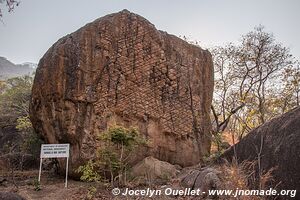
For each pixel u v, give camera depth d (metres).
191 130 12.22
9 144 17.08
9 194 6.48
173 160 11.70
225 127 17.12
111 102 11.13
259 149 7.32
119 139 9.31
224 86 19.39
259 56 18.97
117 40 11.72
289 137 6.53
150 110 11.62
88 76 11.09
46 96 11.14
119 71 11.47
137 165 10.48
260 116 16.73
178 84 12.38
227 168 7.45
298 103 17.70
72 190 9.30
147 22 12.40
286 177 6.25
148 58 12.01
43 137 11.57
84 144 10.52
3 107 20.31
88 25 11.67
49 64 11.35
